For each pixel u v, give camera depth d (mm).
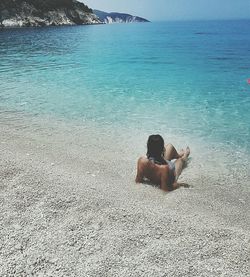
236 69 22391
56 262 3855
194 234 4480
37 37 53219
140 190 6047
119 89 15359
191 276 3705
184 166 7547
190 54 31312
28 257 3912
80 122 10539
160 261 3910
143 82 17203
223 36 61438
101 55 29875
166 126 10273
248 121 10820
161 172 6098
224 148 8617
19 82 16938
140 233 4434
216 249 4191
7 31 68312
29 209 4934
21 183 5652
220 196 6133
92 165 7453
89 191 5527
